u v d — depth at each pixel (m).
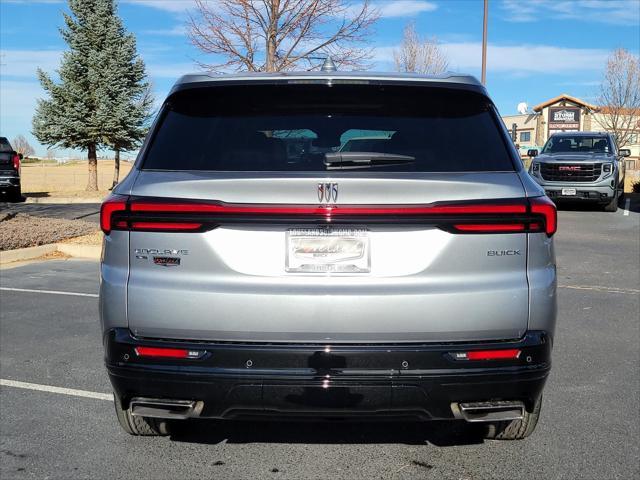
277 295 2.87
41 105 28.12
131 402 3.05
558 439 3.86
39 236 11.34
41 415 4.25
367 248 2.91
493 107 3.41
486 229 2.92
